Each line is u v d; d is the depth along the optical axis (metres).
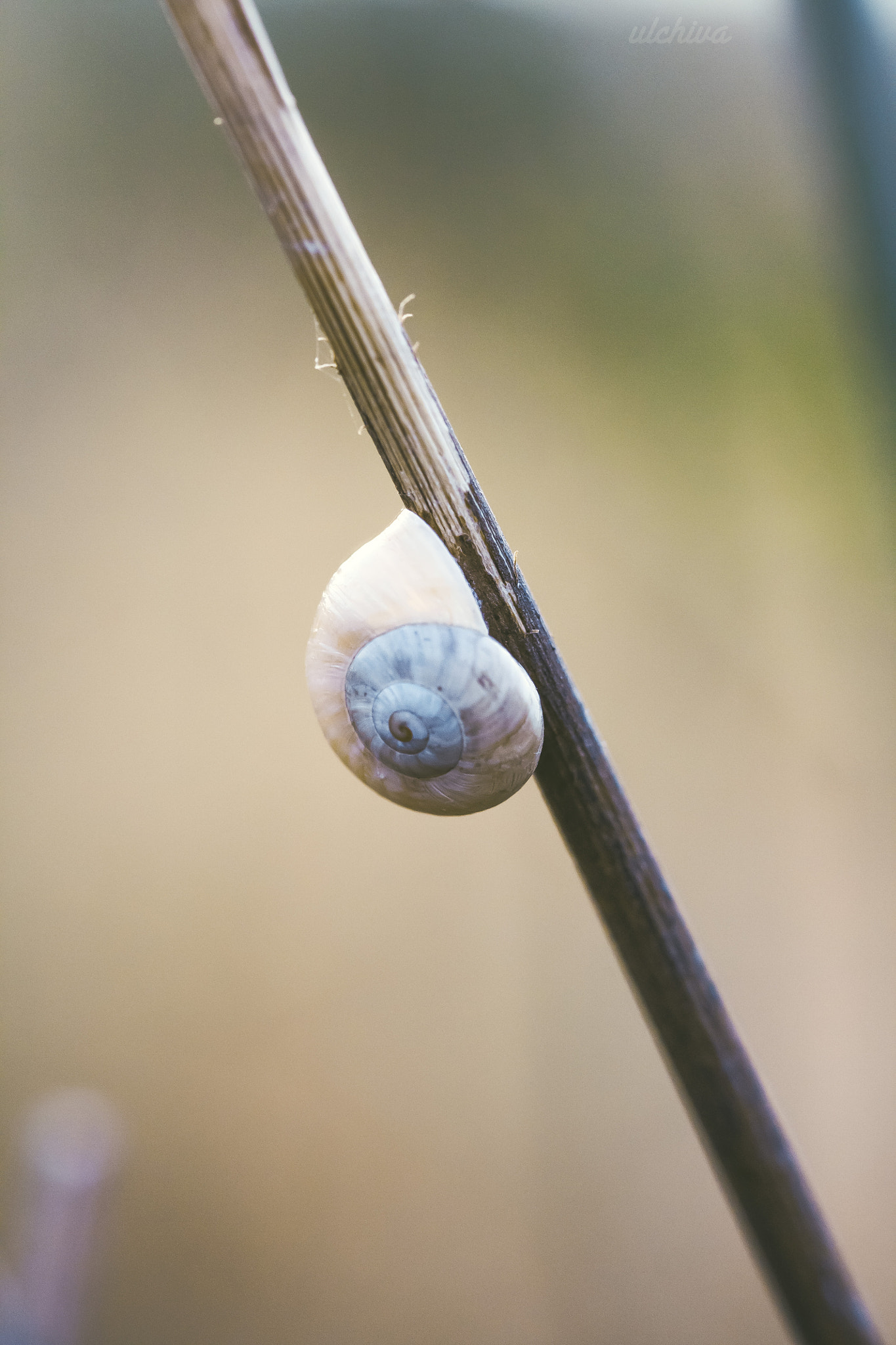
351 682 0.19
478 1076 0.45
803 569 0.46
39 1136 0.23
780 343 0.45
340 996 0.45
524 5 0.43
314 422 0.45
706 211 0.44
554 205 0.44
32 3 0.40
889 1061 0.46
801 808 0.47
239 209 0.43
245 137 0.18
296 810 0.45
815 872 0.47
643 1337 0.45
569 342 0.45
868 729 0.46
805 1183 0.19
